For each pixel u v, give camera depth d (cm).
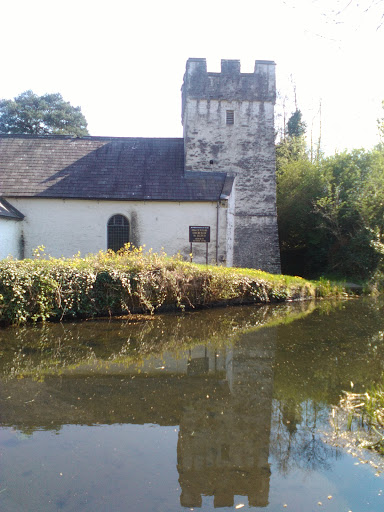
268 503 370
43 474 403
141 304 1159
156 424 511
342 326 1059
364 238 1950
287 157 3366
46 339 898
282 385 647
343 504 370
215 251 1778
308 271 2386
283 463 432
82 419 521
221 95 2048
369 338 938
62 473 405
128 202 1758
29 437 472
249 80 2059
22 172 1828
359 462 436
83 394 601
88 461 427
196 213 1778
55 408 550
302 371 714
